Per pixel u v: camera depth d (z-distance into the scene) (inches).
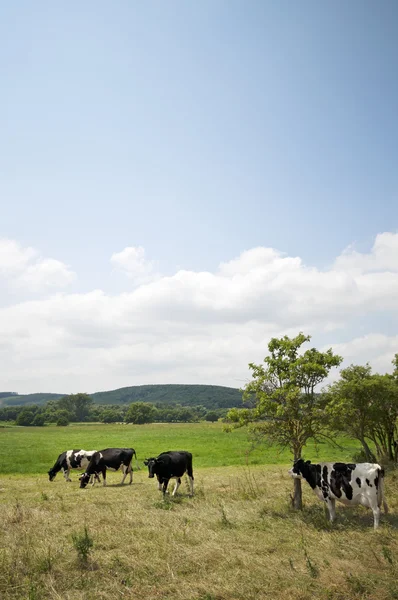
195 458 1200.8
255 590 280.1
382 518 465.7
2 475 950.4
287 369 557.9
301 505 532.7
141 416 4269.2
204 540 385.1
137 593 277.1
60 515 491.8
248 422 554.3
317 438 593.3
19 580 293.9
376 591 279.1
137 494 667.4
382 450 853.8
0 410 5585.6
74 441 1729.8
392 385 769.6
